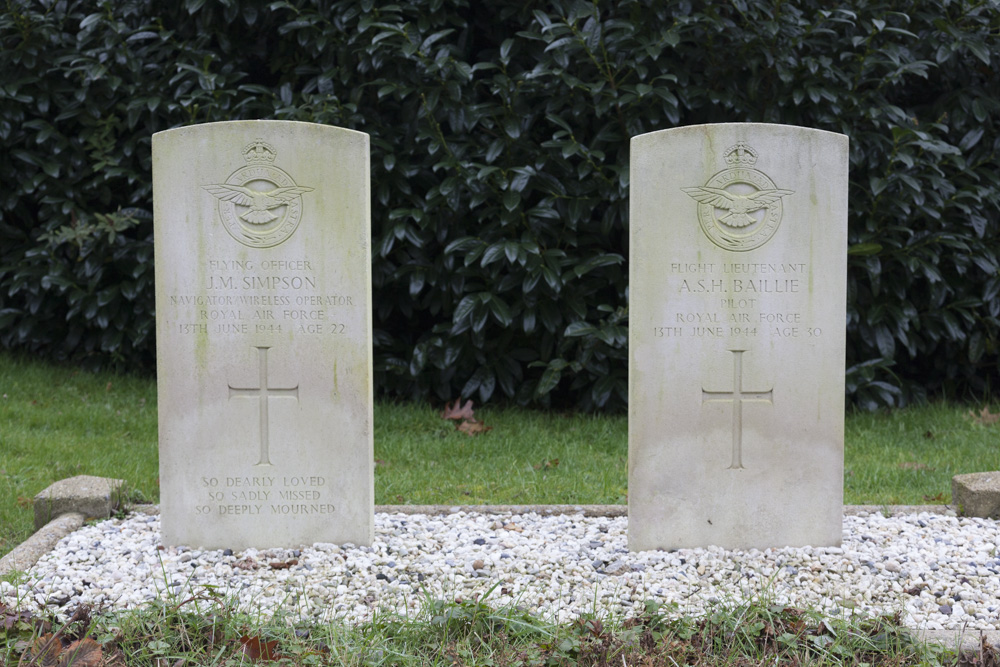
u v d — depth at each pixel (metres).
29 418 6.20
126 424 6.35
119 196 7.17
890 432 6.49
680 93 6.27
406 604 3.38
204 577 3.88
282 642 3.06
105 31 6.80
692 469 4.21
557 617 3.30
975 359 6.92
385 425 6.49
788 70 6.32
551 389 6.84
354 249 4.18
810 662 2.96
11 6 6.61
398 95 6.38
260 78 7.25
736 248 4.13
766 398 4.20
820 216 4.14
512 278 6.42
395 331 7.21
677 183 4.10
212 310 4.19
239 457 4.26
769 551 4.18
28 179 6.99
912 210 6.72
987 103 6.65
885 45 6.42
